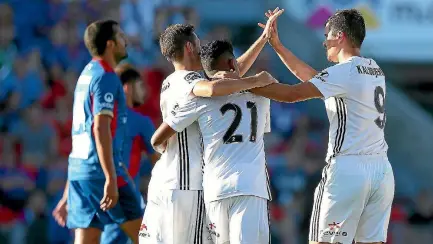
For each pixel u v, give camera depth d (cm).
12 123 5078
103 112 2820
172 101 2536
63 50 5550
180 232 2561
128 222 2962
